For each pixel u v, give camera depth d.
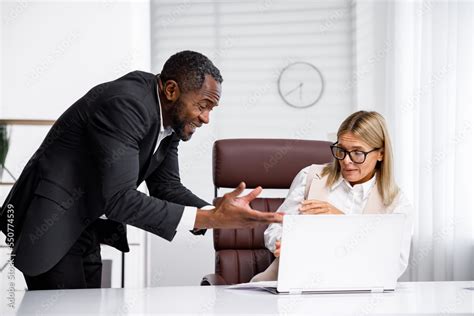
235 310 1.07
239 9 3.90
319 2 3.87
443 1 2.84
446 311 1.05
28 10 3.03
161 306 1.12
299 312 1.04
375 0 3.68
